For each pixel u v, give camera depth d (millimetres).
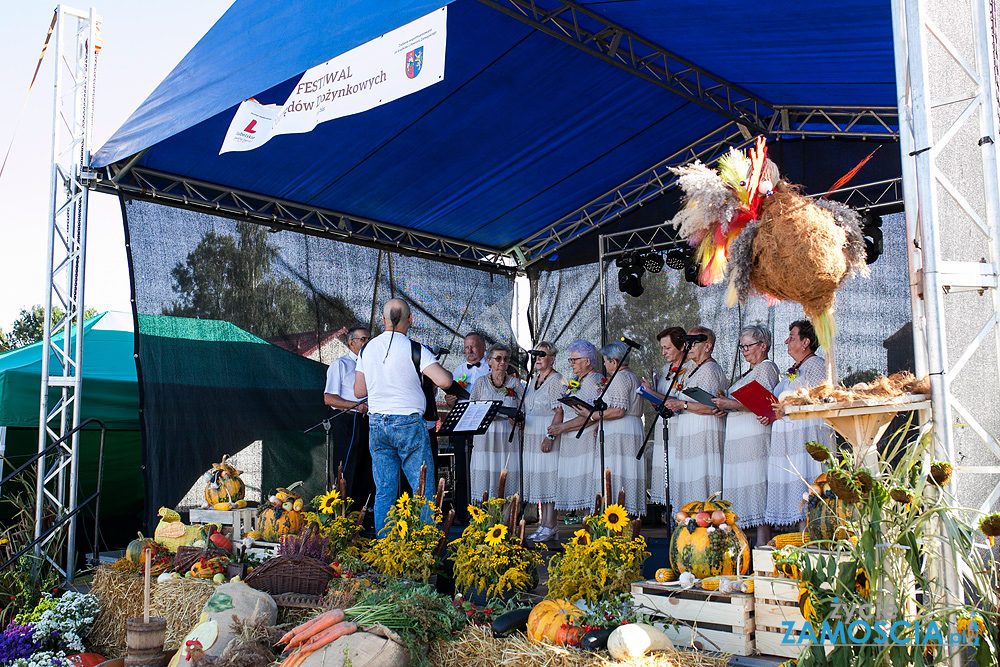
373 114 6508
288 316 8148
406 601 3787
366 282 8852
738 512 5680
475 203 8570
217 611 4227
